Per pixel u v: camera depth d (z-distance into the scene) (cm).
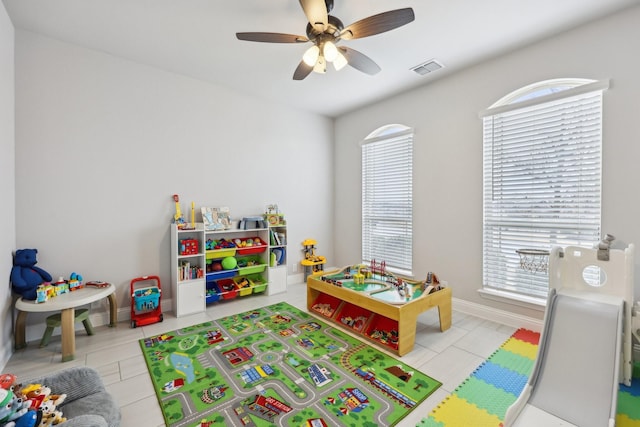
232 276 357
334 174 488
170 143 329
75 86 274
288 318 305
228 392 186
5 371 209
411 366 216
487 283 306
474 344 249
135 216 309
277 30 248
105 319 291
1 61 213
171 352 235
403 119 378
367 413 168
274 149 416
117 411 138
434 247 348
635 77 217
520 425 148
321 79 339
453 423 161
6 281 223
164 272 328
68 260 273
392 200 399
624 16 219
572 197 249
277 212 416
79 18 233
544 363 173
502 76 285
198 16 229
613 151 227
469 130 312
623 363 187
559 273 210
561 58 249
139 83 307
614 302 181
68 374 141
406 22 186
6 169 224
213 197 361
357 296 264
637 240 219
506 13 223
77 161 276
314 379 200
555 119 257
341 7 218
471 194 313
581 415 148
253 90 374
